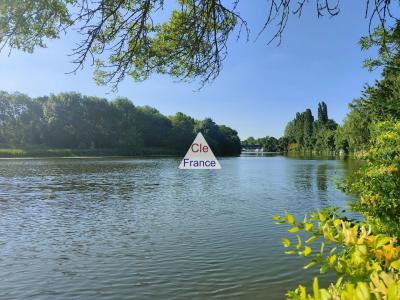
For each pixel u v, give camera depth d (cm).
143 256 1137
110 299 839
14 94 10456
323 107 14350
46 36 490
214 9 543
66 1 479
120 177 3997
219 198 2386
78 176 4088
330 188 2880
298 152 16400
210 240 1310
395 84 2773
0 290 893
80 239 1357
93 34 496
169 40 592
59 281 945
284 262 1051
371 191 539
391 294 144
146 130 12412
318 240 1248
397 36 714
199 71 604
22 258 1132
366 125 5931
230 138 15738
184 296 848
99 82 581
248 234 1383
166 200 2319
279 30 485
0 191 2778
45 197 2469
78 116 10612
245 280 931
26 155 9325
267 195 2506
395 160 536
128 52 571
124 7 529
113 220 1698
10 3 452
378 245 205
